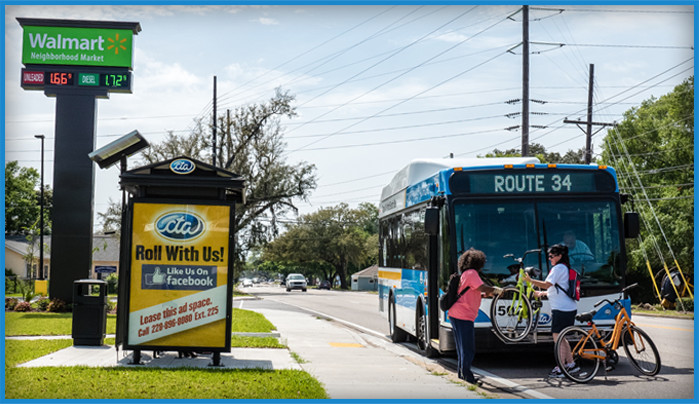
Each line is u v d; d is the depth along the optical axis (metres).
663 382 10.35
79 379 9.50
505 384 10.22
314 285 167.50
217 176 11.42
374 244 111.19
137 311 11.23
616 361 10.66
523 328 11.34
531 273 11.30
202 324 11.28
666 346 15.41
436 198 12.08
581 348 10.43
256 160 60.00
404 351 15.15
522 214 11.76
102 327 13.97
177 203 11.35
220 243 11.37
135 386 9.04
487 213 11.77
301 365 11.91
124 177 11.17
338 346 15.43
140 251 11.28
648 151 54.53
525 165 11.90
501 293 11.19
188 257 11.31
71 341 14.68
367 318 27.81
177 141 57.66
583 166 11.96
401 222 16.14
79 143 23.97
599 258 11.69
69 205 23.88
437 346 12.33
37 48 24.23
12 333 16.30
